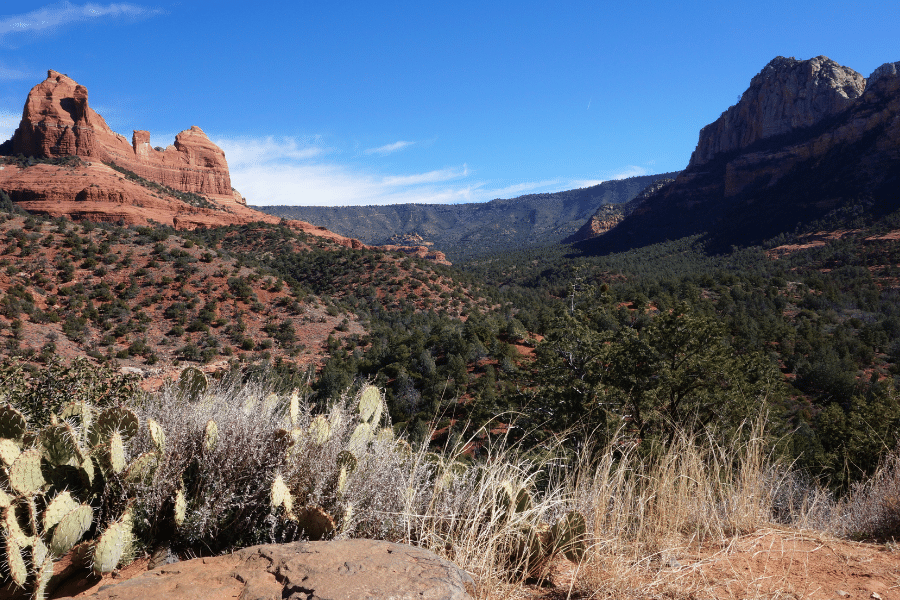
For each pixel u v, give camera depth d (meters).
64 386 5.24
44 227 62.38
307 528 2.61
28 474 2.39
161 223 124.38
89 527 2.49
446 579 1.92
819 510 3.69
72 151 148.12
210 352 45.41
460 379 25.50
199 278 60.75
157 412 3.13
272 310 59.09
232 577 1.91
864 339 51.56
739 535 2.97
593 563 2.32
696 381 14.88
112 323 49.34
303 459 2.88
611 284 99.50
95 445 2.72
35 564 2.11
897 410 8.69
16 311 44.12
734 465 3.63
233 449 2.82
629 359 15.07
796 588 2.14
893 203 125.38
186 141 199.62
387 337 53.22
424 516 2.54
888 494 3.47
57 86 151.62
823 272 96.75
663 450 3.31
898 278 80.44
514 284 138.12
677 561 2.49
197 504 2.68
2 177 131.25
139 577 1.96
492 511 2.56
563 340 16.11
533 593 2.25
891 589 2.11
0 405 2.91
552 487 2.97
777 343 46.78
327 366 34.69
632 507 2.89
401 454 3.29
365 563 1.98
